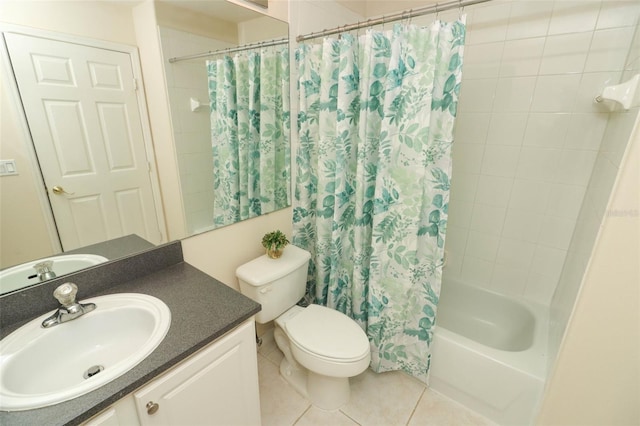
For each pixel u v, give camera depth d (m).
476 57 1.82
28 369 0.83
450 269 2.25
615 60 1.47
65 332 0.93
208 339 0.89
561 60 1.59
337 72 1.60
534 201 1.83
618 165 0.99
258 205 1.74
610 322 0.99
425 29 1.28
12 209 0.90
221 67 1.39
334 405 1.56
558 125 1.67
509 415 1.45
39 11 0.86
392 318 1.66
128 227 1.16
